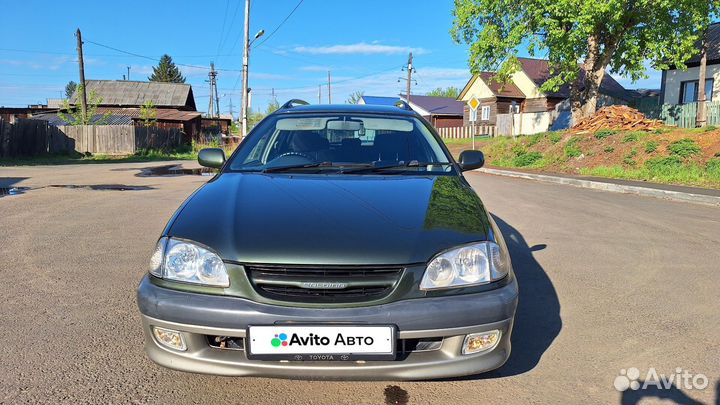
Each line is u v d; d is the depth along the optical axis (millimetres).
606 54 20719
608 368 2928
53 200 9016
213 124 50250
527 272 4820
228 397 2574
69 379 2709
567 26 19938
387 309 2258
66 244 5656
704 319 3658
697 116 19594
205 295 2316
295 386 2693
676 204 9086
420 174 3395
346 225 2477
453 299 2320
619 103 33219
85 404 2469
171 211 7883
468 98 39438
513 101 36719
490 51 22234
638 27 19734
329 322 2229
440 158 3674
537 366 2947
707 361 3012
